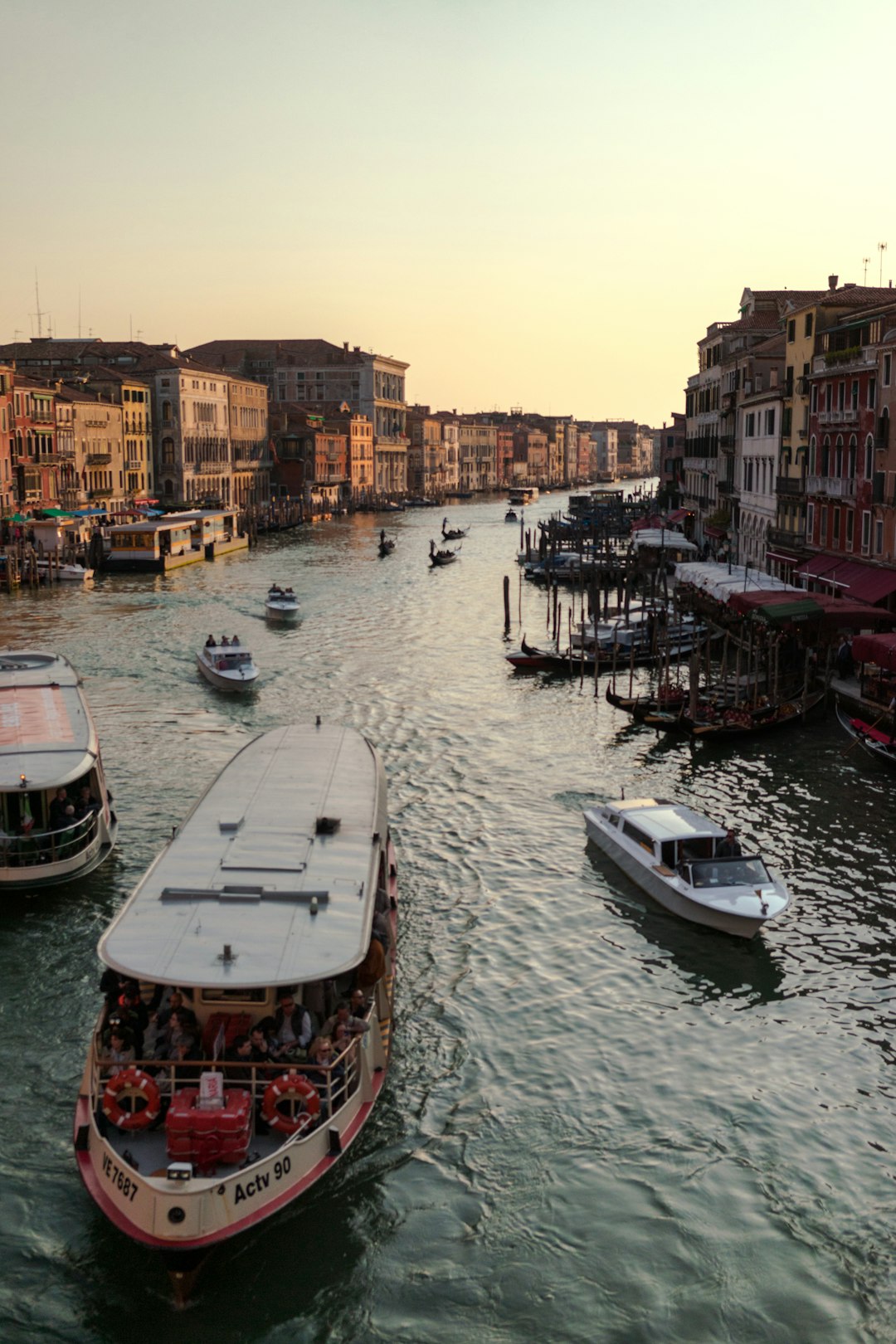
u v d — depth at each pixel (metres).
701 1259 14.94
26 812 24.47
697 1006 20.72
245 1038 15.64
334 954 15.82
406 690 45.31
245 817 19.97
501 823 29.38
